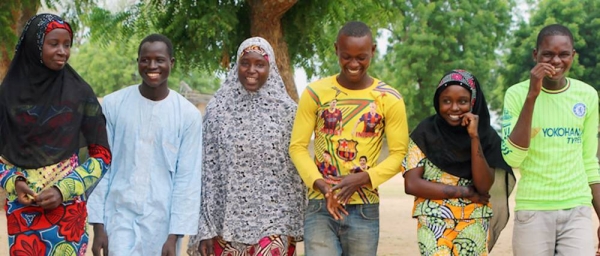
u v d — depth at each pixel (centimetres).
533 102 405
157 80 423
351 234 441
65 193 361
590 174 432
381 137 441
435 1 3111
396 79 3166
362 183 425
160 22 969
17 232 370
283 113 465
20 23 1159
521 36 3002
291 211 461
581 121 426
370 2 985
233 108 464
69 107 373
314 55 1024
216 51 956
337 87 441
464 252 414
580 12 2888
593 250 421
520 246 432
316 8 960
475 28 3133
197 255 472
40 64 367
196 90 4094
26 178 366
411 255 845
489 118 429
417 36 3048
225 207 455
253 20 929
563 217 420
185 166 430
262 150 454
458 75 413
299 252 845
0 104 366
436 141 419
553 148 423
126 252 416
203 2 930
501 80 3180
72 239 379
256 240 450
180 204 426
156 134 427
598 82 2852
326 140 438
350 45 422
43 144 367
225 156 458
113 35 1000
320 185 425
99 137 389
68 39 375
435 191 413
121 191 422
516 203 437
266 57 459
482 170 405
